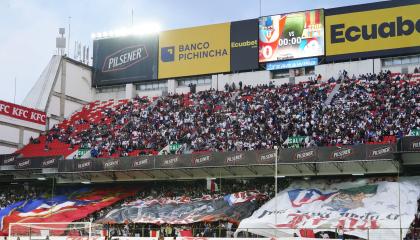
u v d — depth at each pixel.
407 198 56.25
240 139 72.50
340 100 75.25
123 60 96.31
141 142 78.81
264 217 57.44
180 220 60.94
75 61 97.06
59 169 72.00
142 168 67.94
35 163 73.56
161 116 84.75
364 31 81.69
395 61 81.31
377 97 73.56
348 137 66.50
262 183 68.00
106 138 83.12
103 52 98.12
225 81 88.94
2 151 85.38
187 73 91.31
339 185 61.62
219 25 90.38
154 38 94.56
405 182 58.72
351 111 72.00
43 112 91.94
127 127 84.50
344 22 82.88
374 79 78.06
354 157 58.81
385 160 57.72
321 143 66.56
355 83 78.31
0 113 85.31
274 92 82.25
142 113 87.44
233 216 59.81
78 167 71.06
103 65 97.81
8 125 86.56
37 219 67.81
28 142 89.44
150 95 94.62
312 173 62.91
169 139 77.62
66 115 95.12
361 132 66.69
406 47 79.25
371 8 81.75
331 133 68.31
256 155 62.94
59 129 89.94
